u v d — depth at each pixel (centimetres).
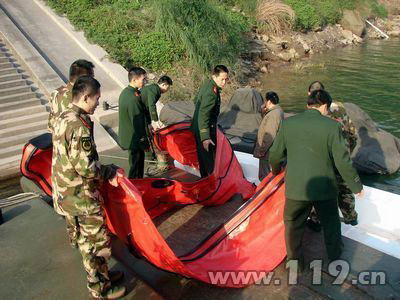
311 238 399
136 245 334
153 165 672
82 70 361
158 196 482
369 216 428
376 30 2870
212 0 1761
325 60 2011
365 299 315
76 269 365
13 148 823
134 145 539
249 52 1816
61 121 284
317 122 315
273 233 377
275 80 1619
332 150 310
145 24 1507
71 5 1574
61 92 379
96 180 303
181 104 920
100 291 312
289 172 327
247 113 842
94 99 291
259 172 545
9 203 494
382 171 692
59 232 429
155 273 365
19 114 929
